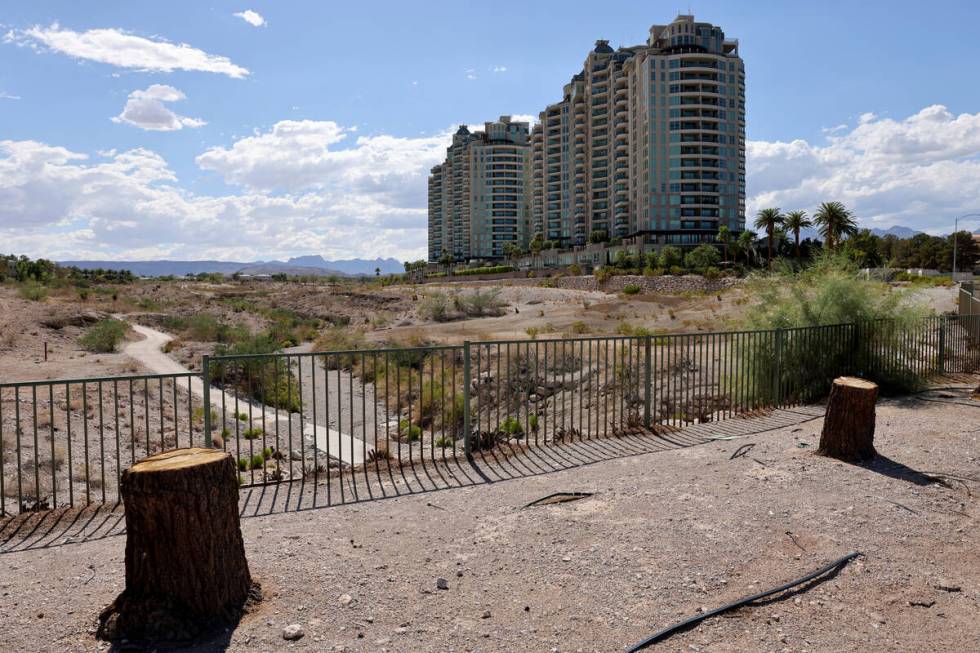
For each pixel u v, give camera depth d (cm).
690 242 10931
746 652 333
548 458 747
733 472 662
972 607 383
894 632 354
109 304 6284
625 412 1258
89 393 1545
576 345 2409
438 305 5734
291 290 10731
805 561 443
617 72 12331
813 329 1127
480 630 353
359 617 366
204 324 4291
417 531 510
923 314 1316
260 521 544
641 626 357
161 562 354
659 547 467
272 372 2227
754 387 1092
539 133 15900
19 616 370
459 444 1076
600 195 13288
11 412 1217
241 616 367
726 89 10956
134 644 337
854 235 7500
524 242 19062
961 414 956
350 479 679
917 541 480
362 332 4228
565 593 398
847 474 646
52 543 508
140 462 365
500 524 522
